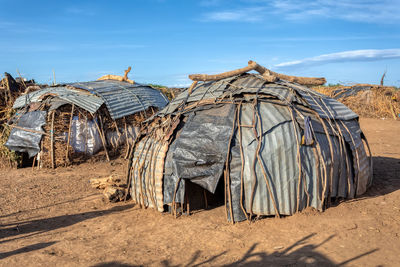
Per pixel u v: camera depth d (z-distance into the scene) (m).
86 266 6.10
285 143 7.85
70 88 17.58
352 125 9.92
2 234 7.81
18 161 15.64
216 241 6.86
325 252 6.08
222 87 9.36
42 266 6.14
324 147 8.30
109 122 16.59
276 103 8.60
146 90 19.66
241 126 8.11
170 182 8.41
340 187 8.58
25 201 10.40
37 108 15.95
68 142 15.27
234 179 7.73
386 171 11.86
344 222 7.39
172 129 8.84
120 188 10.26
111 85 18.38
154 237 7.29
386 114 28.66
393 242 6.38
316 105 9.06
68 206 9.84
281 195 7.68
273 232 7.08
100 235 7.56
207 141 8.12
